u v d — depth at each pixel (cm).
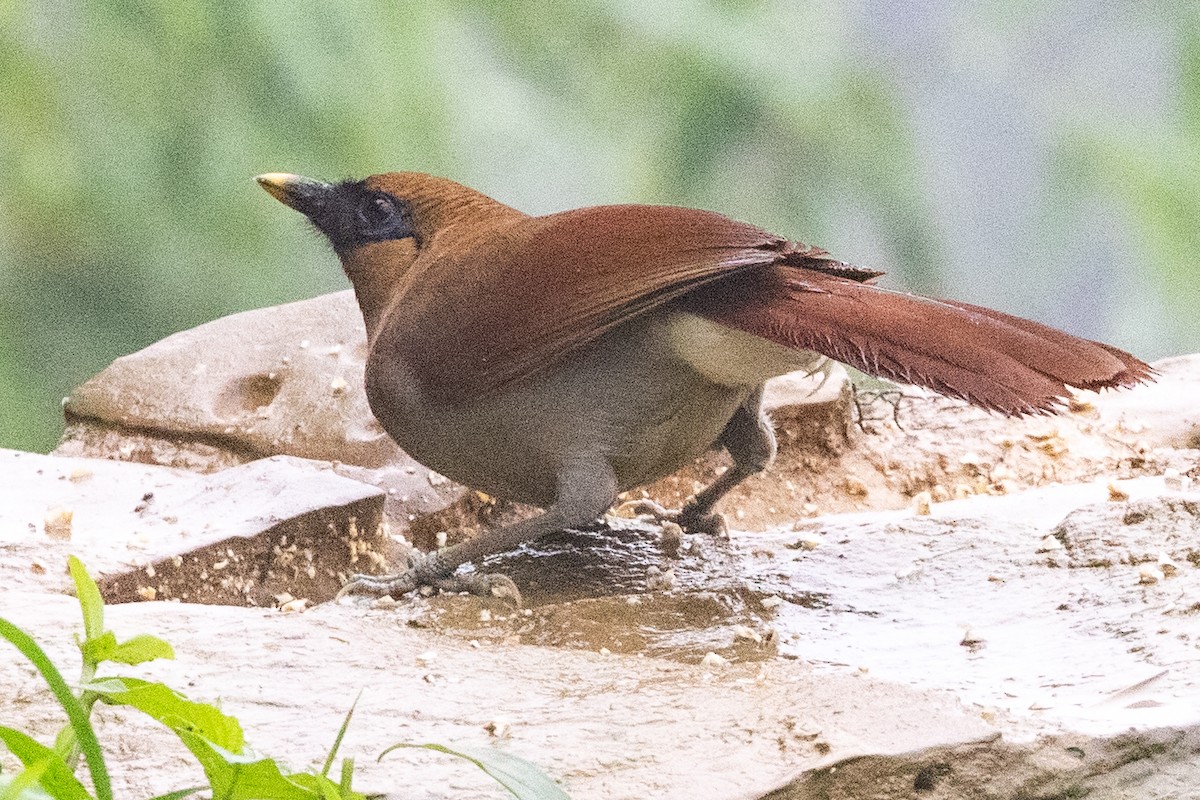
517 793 589
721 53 2347
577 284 930
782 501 1285
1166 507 988
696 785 680
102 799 566
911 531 1040
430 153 2225
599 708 757
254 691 763
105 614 848
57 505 1109
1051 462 1304
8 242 2266
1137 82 2791
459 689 780
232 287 2266
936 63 2841
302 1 2231
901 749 707
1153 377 845
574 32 2406
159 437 1283
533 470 984
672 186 2347
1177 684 780
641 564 1018
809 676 795
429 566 977
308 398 1269
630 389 952
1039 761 718
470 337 955
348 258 1073
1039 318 2923
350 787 615
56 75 2239
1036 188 2662
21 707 727
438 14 2312
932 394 1388
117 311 2289
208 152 2220
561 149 2394
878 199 2377
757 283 902
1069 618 890
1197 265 2452
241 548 1020
